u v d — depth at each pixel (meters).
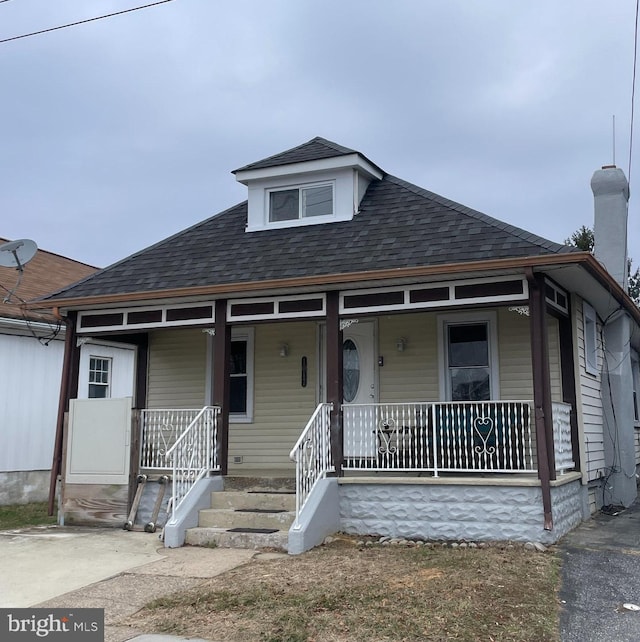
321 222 11.46
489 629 5.18
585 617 5.59
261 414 12.16
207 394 12.57
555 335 10.38
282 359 12.19
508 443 9.61
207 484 9.33
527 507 8.31
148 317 10.73
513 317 10.59
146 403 13.01
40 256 17.70
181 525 8.56
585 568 7.09
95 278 11.46
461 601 5.79
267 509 9.05
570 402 10.21
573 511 9.55
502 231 9.22
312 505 8.39
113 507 9.98
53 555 8.02
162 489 9.78
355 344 11.51
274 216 12.05
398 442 9.97
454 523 8.55
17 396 13.45
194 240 12.05
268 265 10.20
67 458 10.35
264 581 6.54
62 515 10.23
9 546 8.58
